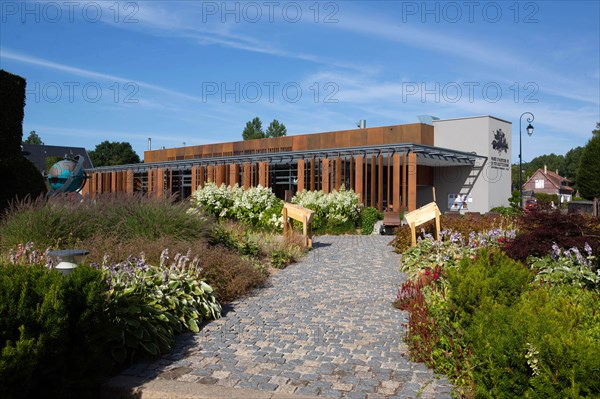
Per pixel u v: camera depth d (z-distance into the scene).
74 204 8.76
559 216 6.80
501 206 31.09
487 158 30.84
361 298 7.23
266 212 15.21
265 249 10.63
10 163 11.97
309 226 12.73
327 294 7.50
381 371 4.27
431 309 4.92
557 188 67.50
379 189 26.17
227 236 9.91
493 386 3.22
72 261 4.79
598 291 5.36
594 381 2.66
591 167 36.34
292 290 7.79
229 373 4.23
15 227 7.85
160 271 6.06
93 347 3.75
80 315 3.67
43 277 3.57
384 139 31.41
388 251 12.33
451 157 28.47
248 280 7.68
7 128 12.06
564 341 2.85
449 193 32.25
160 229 8.41
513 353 3.03
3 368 3.00
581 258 5.95
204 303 6.03
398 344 5.03
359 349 4.89
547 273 5.95
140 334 4.57
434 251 9.13
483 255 5.76
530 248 6.68
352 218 18.67
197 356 4.68
